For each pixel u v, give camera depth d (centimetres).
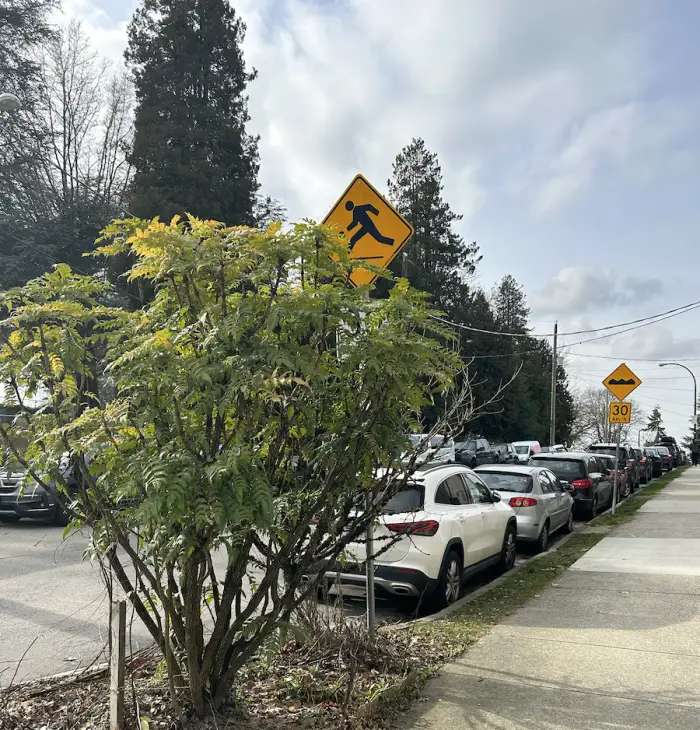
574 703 438
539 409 5816
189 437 332
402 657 504
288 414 344
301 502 373
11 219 2705
